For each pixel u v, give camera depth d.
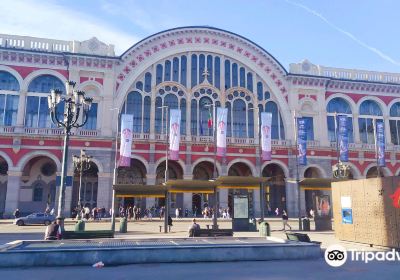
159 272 12.21
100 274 11.86
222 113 41.06
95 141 43.81
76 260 13.54
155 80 47.97
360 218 19.89
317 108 51.94
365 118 53.84
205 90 49.31
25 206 44.06
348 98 53.44
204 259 14.40
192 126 48.06
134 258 13.97
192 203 48.94
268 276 11.56
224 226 35.16
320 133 51.09
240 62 51.12
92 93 45.72
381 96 54.66
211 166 50.69
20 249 13.82
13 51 43.22
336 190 22.42
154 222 39.62
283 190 51.62
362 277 11.38
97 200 42.81
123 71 47.06
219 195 47.22
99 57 45.69
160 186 27.73
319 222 31.02
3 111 42.66
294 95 51.50
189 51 49.56
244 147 48.34
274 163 49.47
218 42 50.59
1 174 44.62
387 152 52.72
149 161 45.28
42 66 44.28
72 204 45.56
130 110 46.88
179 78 48.78
